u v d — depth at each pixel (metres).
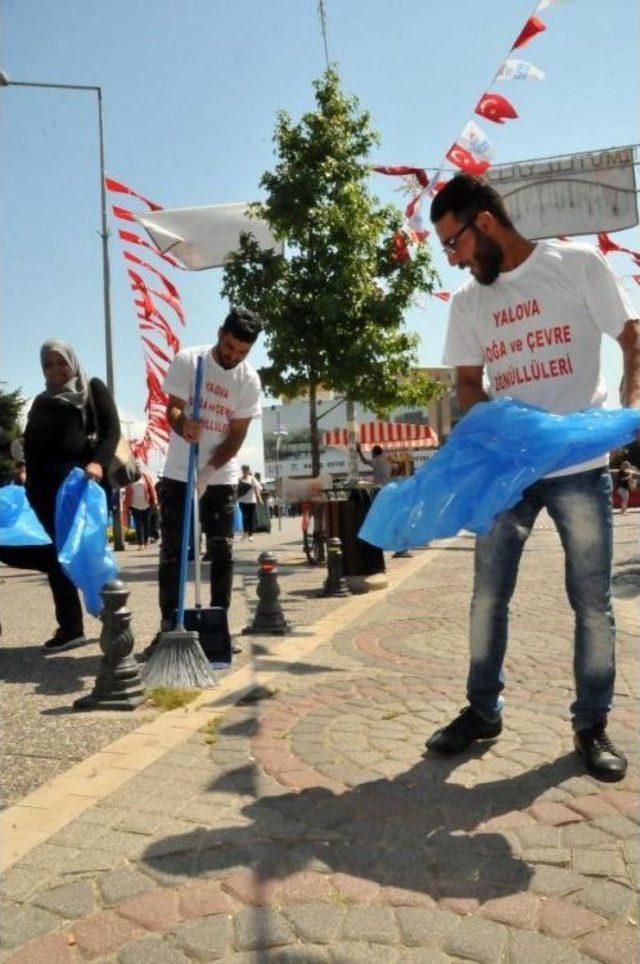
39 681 4.47
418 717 3.66
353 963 1.84
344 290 11.55
